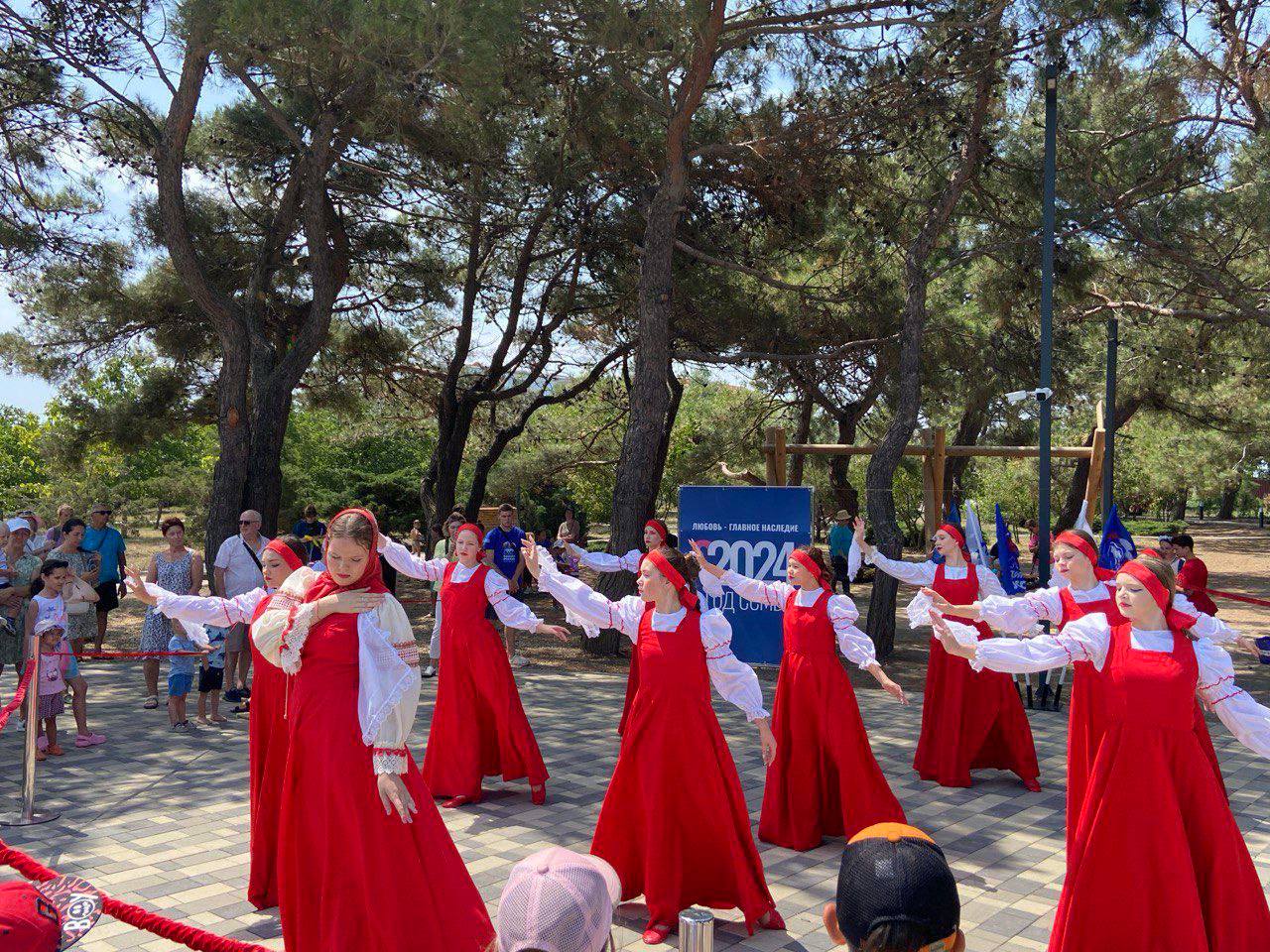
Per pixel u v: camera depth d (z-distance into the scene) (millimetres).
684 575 5309
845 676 6238
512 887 2012
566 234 18844
